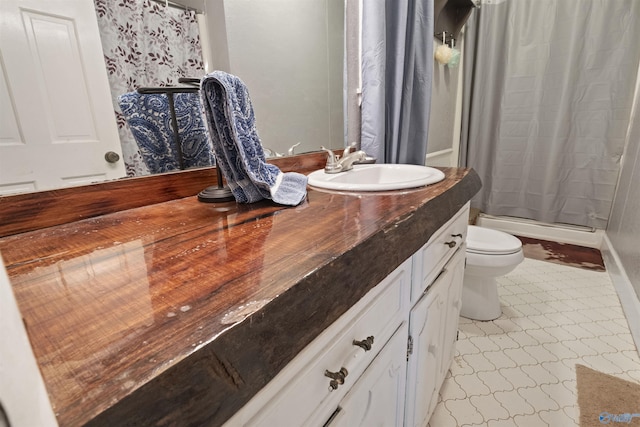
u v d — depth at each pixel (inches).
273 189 29.9
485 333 59.4
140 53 29.9
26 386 5.9
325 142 55.3
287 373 14.3
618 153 86.6
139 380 9.3
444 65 91.3
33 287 15.3
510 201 105.0
